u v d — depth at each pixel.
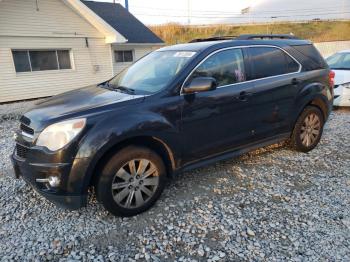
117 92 3.44
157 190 3.20
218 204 3.29
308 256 2.47
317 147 5.00
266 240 2.68
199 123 3.38
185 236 2.76
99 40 14.73
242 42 3.84
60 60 13.46
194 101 3.30
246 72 3.80
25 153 2.90
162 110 3.10
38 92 12.90
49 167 2.69
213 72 3.52
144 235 2.79
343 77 7.78
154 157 3.10
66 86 13.85
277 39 4.32
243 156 4.63
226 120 3.62
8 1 11.23
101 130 2.74
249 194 3.50
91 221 3.02
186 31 43.31
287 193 3.51
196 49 3.60
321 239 2.68
